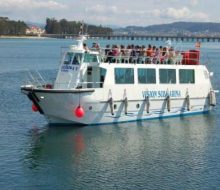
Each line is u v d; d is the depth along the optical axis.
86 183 28.53
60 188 27.77
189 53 48.47
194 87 47.78
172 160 33.00
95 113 41.34
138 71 43.25
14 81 76.88
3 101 56.28
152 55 45.25
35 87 40.16
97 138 38.28
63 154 34.09
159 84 44.84
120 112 42.75
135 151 35.06
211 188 27.92
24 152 34.44
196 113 48.78
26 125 42.91
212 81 81.31
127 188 27.78
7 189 27.50
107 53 43.09
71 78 41.12
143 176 29.75
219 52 196.50
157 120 45.31
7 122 44.25
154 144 37.06
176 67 46.09
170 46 48.81
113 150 35.22
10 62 120.38
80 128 41.09
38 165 31.62
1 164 31.70
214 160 33.12
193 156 34.03
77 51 41.44
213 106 51.59
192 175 30.03
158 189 27.66
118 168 31.22
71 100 39.50
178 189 27.70
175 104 46.59
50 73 93.00
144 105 44.19
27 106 53.09
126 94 42.56
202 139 38.88
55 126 41.81
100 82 41.19
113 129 41.22
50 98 39.34
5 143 36.78
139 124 43.38
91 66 41.38
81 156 33.62
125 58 43.31
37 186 28.02
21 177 29.38
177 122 44.94
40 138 38.16
